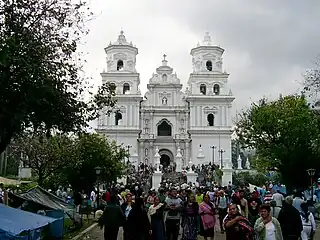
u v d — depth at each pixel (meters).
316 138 44.66
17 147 39.53
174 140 103.31
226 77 106.12
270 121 52.22
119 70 105.56
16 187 31.34
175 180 80.56
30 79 19.38
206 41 109.31
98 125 101.56
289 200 15.66
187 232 18.22
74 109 21.55
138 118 103.06
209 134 102.75
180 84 106.81
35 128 21.61
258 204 18.03
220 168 82.94
